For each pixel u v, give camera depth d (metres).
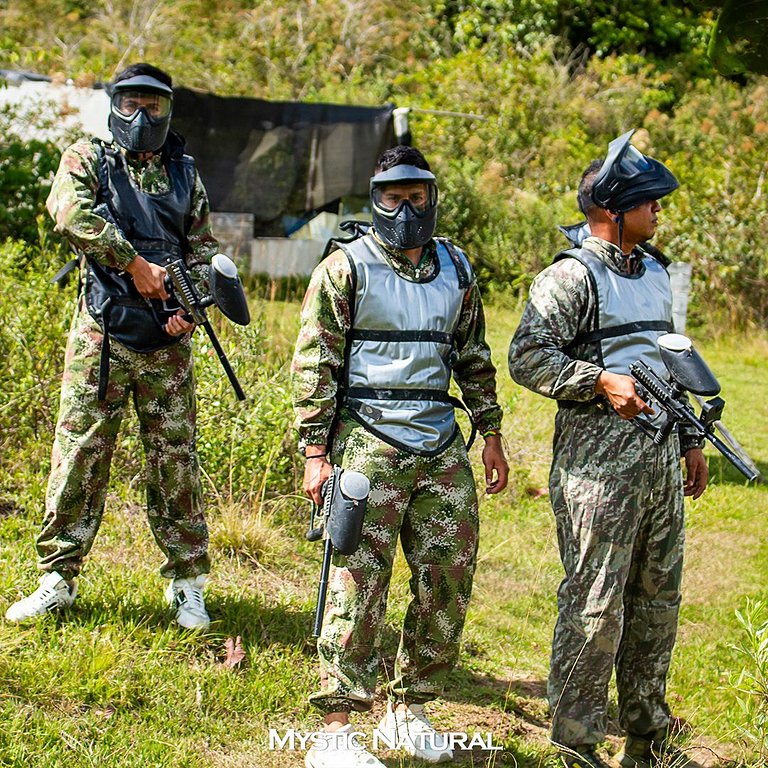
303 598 7.40
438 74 26.75
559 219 21.36
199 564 6.62
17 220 15.88
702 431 5.22
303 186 18.52
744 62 4.03
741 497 11.17
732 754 6.18
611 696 6.76
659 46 34.59
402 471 5.36
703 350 19.64
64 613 6.41
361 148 18.58
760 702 6.18
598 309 5.50
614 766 5.91
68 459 6.25
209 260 6.54
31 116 17.22
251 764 5.49
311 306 5.41
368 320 5.42
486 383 5.86
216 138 18.20
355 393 5.43
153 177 6.35
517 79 25.81
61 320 9.34
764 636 5.93
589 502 5.39
